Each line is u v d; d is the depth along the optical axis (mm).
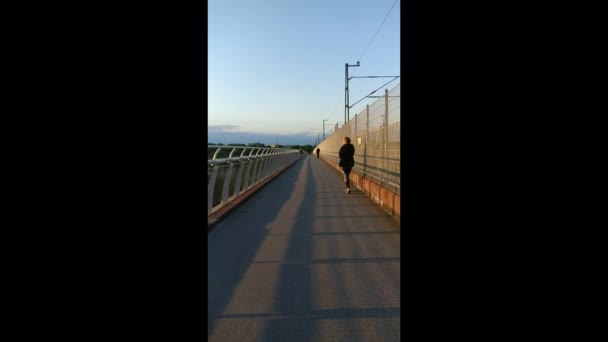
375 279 4344
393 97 9523
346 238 6406
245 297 3816
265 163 17938
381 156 11094
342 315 3383
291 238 6422
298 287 4094
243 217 8492
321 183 17594
